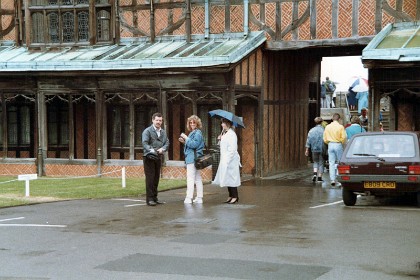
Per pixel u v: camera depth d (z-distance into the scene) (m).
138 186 15.45
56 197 13.41
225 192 14.61
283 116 19.25
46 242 8.62
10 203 12.34
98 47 18.95
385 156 11.48
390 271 6.84
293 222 10.11
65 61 17.80
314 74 21.50
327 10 17.03
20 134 19.77
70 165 18.41
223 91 16.50
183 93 17.00
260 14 17.67
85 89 18.11
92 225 9.97
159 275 6.75
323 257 7.52
